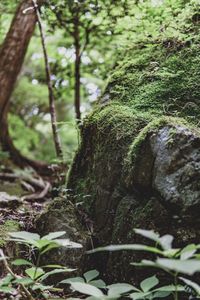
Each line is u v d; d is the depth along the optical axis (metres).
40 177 7.33
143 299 2.53
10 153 7.87
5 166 7.68
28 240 2.47
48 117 11.80
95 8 5.21
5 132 7.78
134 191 3.04
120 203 3.12
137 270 2.87
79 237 3.18
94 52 6.81
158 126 2.97
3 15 7.21
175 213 2.73
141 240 2.86
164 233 2.77
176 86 3.65
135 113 3.50
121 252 3.00
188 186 2.69
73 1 5.19
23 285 2.58
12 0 6.53
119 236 3.02
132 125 3.33
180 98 3.56
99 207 3.34
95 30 5.83
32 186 6.84
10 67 6.71
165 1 4.39
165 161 2.81
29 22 6.55
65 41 6.95
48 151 11.52
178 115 3.42
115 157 3.29
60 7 5.39
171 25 4.16
